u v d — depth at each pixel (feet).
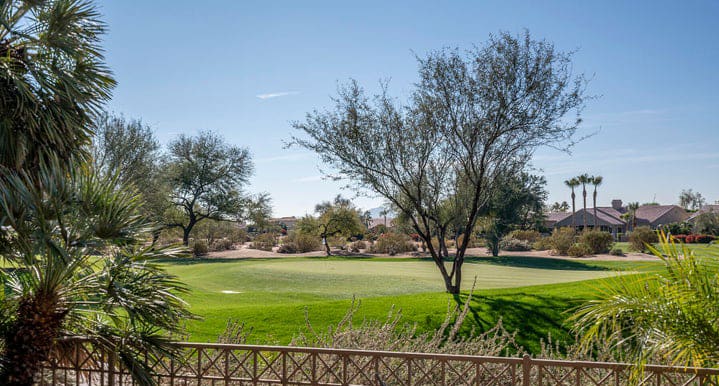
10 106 20.68
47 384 20.01
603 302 17.06
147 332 18.97
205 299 49.11
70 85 21.56
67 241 17.47
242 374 21.71
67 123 21.50
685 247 16.72
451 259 108.99
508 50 41.98
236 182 152.05
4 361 17.46
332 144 43.70
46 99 21.25
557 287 43.68
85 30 23.00
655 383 18.19
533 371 21.76
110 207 18.16
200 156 148.66
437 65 42.57
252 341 31.01
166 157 140.67
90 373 19.08
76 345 19.03
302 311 37.14
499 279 67.51
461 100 42.91
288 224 284.82
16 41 21.77
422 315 35.53
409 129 44.01
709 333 15.55
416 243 171.22
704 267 16.38
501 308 36.17
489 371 19.48
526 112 41.88
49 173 18.06
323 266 86.28
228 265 89.61
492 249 128.16
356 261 101.30
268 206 159.33
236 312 37.45
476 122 42.50
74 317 19.35
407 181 44.68
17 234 17.24
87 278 18.51
